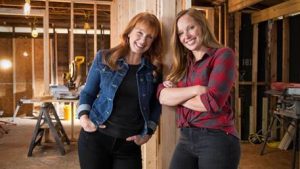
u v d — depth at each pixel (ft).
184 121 5.34
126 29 5.68
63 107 25.79
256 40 18.24
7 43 27.94
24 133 20.35
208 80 5.09
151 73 5.81
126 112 5.63
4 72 27.91
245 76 18.38
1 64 27.84
